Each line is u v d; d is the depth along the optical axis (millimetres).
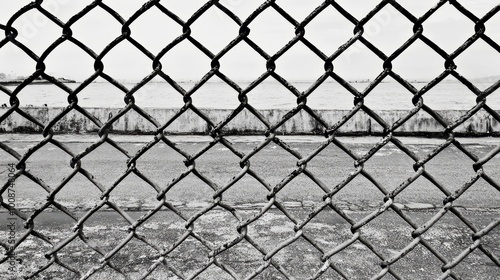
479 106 1269
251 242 1342
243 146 8688
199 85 1207
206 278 2857
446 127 1296
